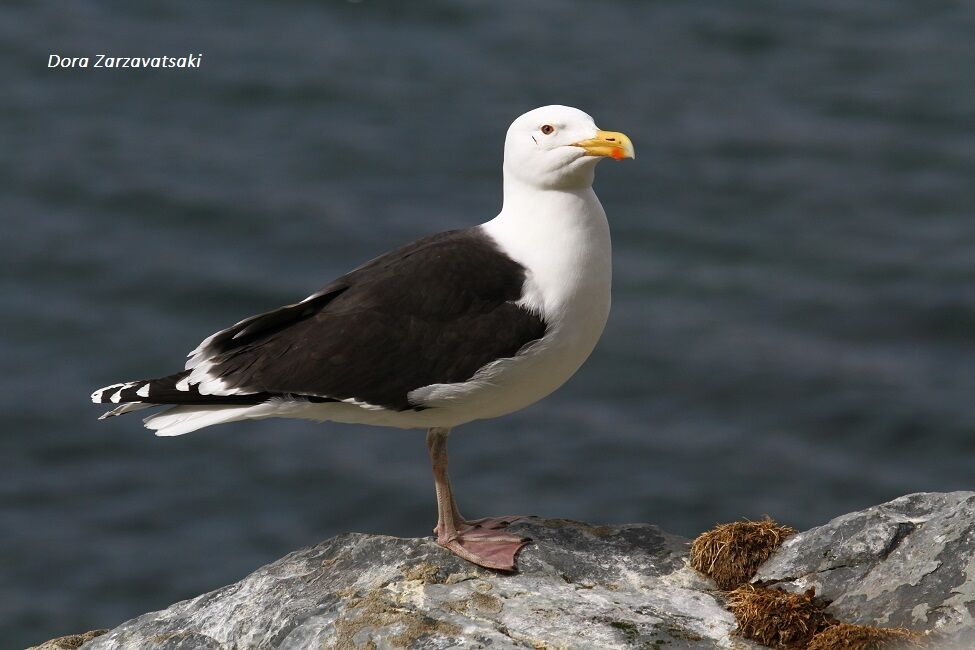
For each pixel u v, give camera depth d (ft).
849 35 105.40
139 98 94.27
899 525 25.79
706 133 90.84
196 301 72.84
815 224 80.18
